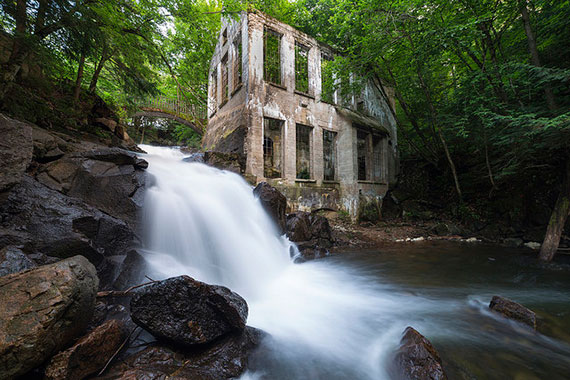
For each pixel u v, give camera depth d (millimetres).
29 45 5145
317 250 8180
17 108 6109
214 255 5488
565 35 7680
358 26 12141
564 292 4977
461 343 3109
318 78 13492
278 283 5555
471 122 9969
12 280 2061
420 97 14562
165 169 7504
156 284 2734
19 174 3660
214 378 2303
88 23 5664
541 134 6789
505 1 8266
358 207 12852
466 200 13078
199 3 13219
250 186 9586
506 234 10578
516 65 7180
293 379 2492
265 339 3123
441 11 9695
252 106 11055
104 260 3689
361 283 5570
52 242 3287
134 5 7328
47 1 4863
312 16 15719
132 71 9219
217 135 13359
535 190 10344
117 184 4863
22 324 1791
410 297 4758
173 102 18922
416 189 15695
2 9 4711
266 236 7125
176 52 10508
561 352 2920
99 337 2291
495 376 2500
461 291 5051
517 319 3645
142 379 2094
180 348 2646
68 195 4309
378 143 15133
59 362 1936
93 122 9617
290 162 11992
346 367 2703
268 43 13531
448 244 9953
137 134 25266
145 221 4965
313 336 3330
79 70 8734
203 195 6652
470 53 9438
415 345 2623
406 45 11914
